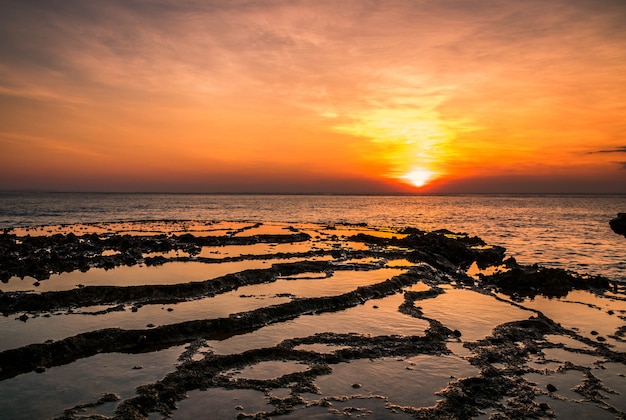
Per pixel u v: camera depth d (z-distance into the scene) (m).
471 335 21.61
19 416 13.18
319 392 15.34
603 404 15.13
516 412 14.41
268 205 189.25
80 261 35.09
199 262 37.09
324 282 31.16
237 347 19.03
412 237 54.66
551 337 21.80
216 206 173.25
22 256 38.34
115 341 19.03
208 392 15.12
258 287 29.44
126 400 14.11
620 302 29.44
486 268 43.53
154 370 16.66
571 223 103.12
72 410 13.52
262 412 13.90
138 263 36.28
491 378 16.78
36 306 23.27
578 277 35.72
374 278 32.75
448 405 14.51
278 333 21.05
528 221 109.69
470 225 96.50
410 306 26.19
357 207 182.50
